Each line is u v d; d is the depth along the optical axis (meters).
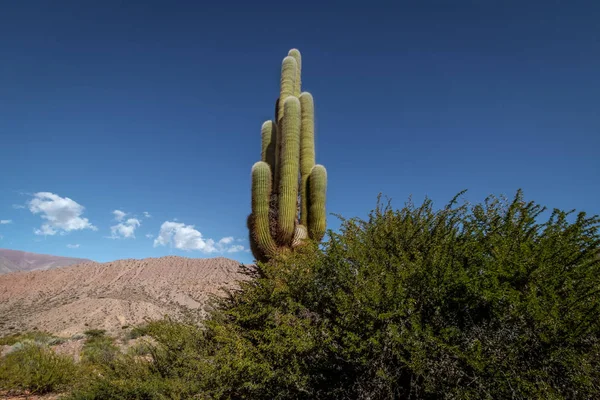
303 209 9.27
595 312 3.38
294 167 8.80
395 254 4.86
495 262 3.90
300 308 4.82
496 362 3.31
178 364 6.58
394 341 3.65
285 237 8.42
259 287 5.94
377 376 3.68
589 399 3.30
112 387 6.99
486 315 3.76
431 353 3.48
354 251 4.79
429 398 3.47
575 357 3.24
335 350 4.04
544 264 3.76
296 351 4.42
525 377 3.31
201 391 5.74
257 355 4.85
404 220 5.21
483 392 3.26
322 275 4.82
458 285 3.81
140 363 7.40
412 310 3.74
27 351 11.40
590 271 3.74
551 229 4.20
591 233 3.98
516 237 4.24
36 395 9.61
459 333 3.57
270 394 4.57
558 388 3.25
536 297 3.52
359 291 4.13
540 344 3.39
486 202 4.96
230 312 5.87
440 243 4.50
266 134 10.59
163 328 7.24
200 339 6.86
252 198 8.84
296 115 9.21
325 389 4.21
